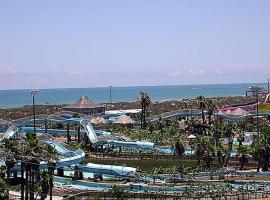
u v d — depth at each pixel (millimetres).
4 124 194750
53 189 111438
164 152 155250
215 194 102812
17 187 106438
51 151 102625
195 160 142500
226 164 136375
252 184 115125
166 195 102875
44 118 195500
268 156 128750
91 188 115000
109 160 145375
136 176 120625
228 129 145750
